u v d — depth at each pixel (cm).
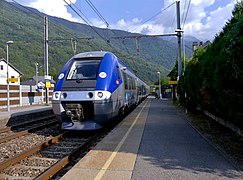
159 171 593
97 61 1245
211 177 558
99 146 830
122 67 1483
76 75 1202
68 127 1144
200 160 684
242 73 711
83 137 1182
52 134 1282
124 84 1479
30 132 1337
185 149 803
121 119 1591
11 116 1769
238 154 755
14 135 1180
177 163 656
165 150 788
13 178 652
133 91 2058
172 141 919
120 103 1344
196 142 906
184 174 575
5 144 1052
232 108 859
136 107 2708
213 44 1189
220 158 704
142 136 1008
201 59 1508
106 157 704
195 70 1694
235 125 1022
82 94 1126
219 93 975
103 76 1174
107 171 590
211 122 1413
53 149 962
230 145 873
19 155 811
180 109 2394
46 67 3406
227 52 744
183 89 2277
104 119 1153
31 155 878
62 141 1102
